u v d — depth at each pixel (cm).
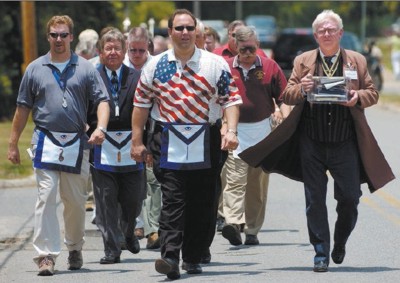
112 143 1980
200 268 1834
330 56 1775
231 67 2203
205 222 1802
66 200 1875
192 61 1742
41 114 1852
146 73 1762
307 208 1797
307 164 1780
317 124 1764
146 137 1923
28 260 2055
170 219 1752
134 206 2025
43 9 5934
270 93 2212
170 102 1750
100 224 1995
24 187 3200
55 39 1841
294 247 2130
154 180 2162
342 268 1855
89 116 1922
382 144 4162
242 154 1823
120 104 1980
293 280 1742
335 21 1756
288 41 7150
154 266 1934
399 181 3123
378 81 7812
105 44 1977
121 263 1994
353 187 1770
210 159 1759
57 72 1855
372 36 15288
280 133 1789
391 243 2131
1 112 5612
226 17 16475
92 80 1869
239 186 2186
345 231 1814
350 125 1767
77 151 1856
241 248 2136
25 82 1861
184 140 1748
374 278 1750
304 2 17300
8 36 5684
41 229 1852
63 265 1981
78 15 5994
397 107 6284
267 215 2581
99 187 1989
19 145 3953
